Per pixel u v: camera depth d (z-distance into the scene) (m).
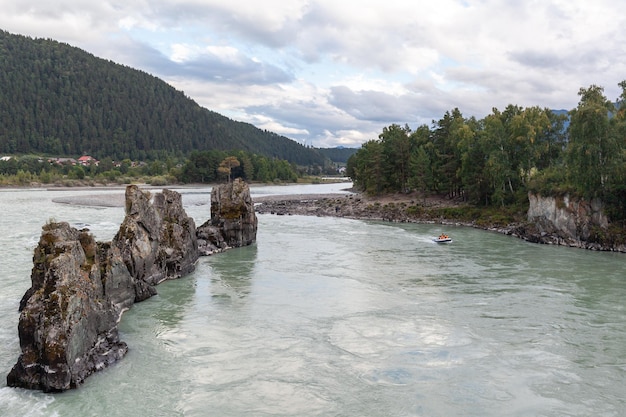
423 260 52.91
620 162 62.78
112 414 20.47
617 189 63.38
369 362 25.84
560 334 29.97
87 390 22.50
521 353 27.09
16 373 22.53
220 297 37.75
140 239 39.12
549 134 88.56
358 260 52.69
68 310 22.88
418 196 117.12
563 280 43.69
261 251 58.22
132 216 39.66
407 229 81.12
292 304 35.97
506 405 21.56
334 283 42.28
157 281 41.41
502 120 97.38
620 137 63.75
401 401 21.83
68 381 22.36
